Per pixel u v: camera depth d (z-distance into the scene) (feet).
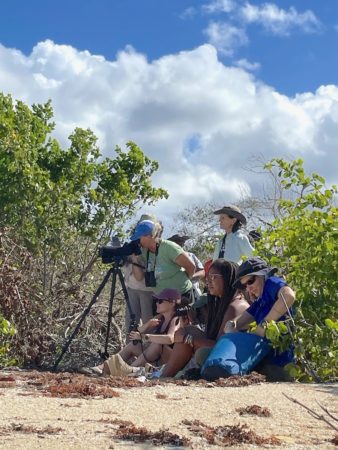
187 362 19.83
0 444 10.62
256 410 13.25
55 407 13.47
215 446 10.91
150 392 15.42
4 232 27.50
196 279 23.65
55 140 35.81
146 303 25.00
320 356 19.62
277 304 18.69
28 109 34.42
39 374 18.72
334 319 20.63
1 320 24.36
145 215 24.07
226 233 22.63
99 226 34.40
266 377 18.69
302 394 15.20
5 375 18.13
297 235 21.17
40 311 27.48
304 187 22.36
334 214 21.25
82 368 26.76
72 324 29.09
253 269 19.04
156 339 20.99
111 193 35.24
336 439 11.26
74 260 32.76
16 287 26.17
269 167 22.88
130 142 36.86
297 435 11.71
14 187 31.42
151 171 37.14
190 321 21.49
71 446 10.57
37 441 10.82
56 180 35.22
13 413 12.85
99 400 14.32
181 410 13.46
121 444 10.78
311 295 20.57
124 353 21.89
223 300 19.57
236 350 18.15
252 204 28.27
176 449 10.69
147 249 23.68
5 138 31.71
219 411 13.42
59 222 32.09
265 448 10.89
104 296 31.37
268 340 18.63
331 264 20.54
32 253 31.17
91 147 35.99
